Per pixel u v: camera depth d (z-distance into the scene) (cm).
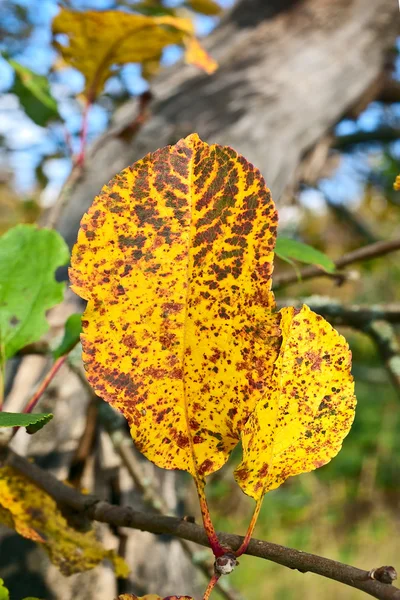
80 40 40
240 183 14
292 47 72
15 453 22
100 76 42
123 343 14
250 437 15
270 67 70
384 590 12
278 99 67
